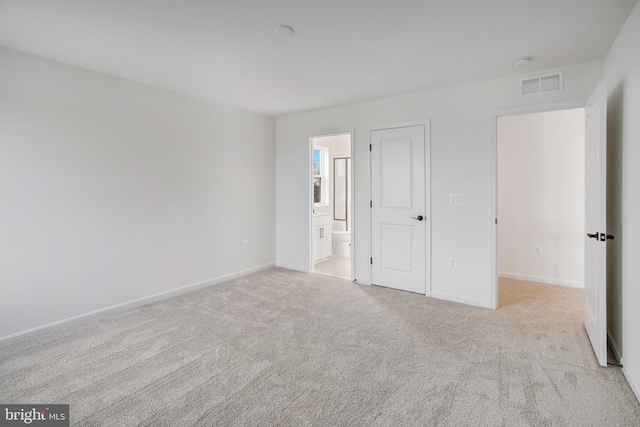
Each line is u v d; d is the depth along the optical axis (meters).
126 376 2.21
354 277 4.40
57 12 2.11
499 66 3.02
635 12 2.03
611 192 2.63
